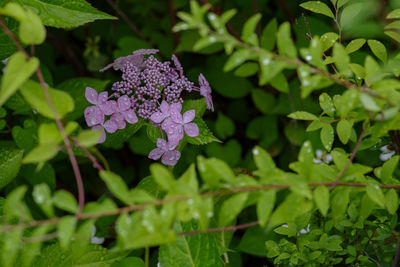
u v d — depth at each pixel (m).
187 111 0.67
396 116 0.55
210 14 0.53
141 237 0.52
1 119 0.72
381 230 0.64
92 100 0.66
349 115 0.61
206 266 0.64
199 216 0.53
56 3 0.68
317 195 0.54
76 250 0.63
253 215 0.77
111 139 0.69
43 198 0.52
